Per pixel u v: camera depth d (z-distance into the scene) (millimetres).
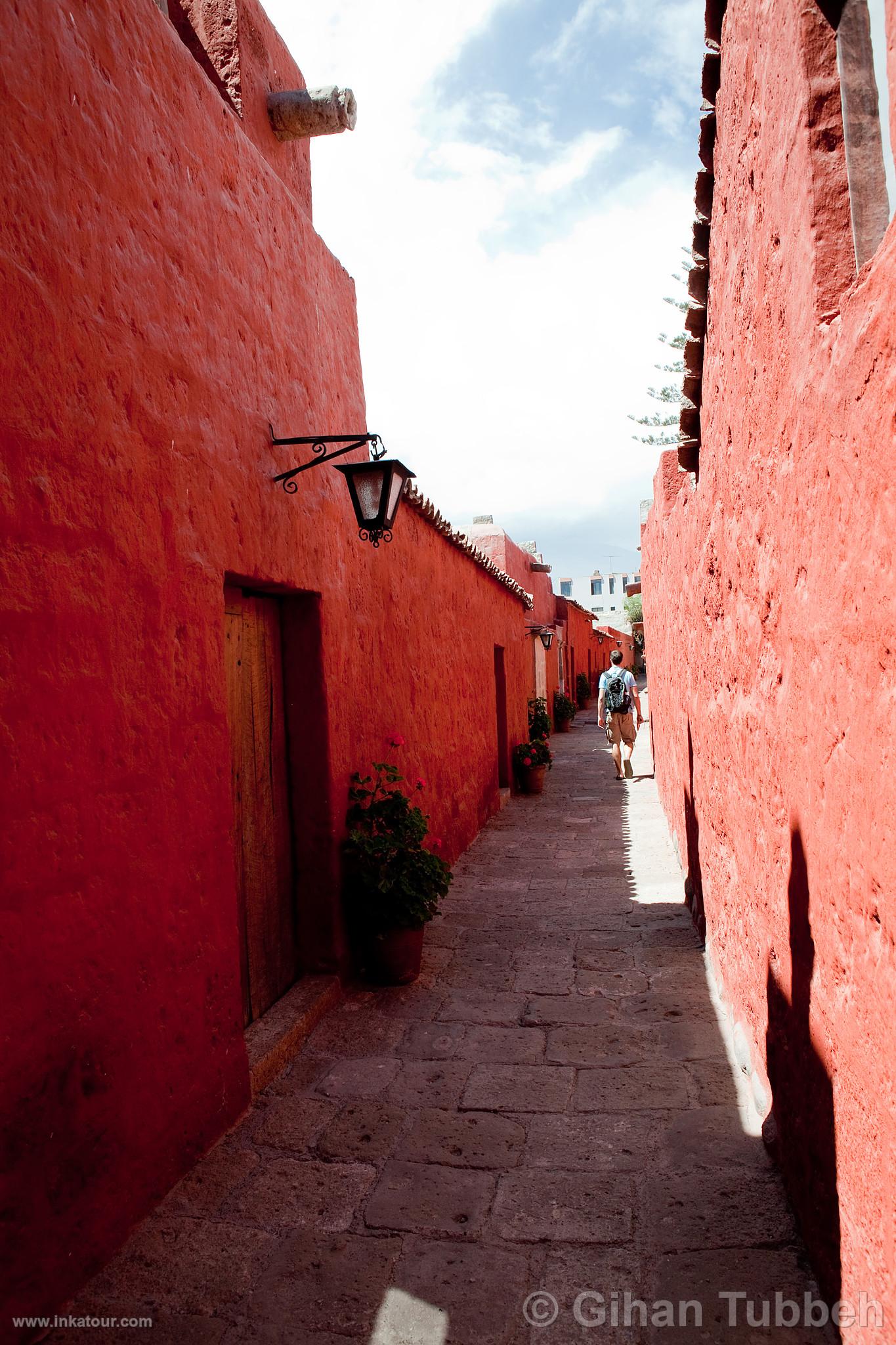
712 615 4527
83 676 2664
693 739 5953
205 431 3559
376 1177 3186
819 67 2219
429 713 7766
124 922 2844
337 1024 4566
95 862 2695
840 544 2113
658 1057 4078
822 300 2213
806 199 2260
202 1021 3344
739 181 3199
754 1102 3600
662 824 9984
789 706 2766
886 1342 1886
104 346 2838
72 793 2598
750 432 3215
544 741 14156
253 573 3979
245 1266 2707
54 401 2568
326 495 5055
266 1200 3047
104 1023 2723
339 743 5105
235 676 4285
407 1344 2387
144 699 3012
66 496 2607
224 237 3830
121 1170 2803
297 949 4941
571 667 29078
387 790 5523
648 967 5281
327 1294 2582
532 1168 3221
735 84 3213
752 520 3250
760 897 3393
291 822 4930
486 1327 2438
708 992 4809
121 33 3043
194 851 3324
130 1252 2762
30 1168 2377
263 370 4219
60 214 2627
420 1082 3920
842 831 2176
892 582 1760
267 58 4859
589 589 88188
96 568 2748
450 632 8945
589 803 11992
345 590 5355
